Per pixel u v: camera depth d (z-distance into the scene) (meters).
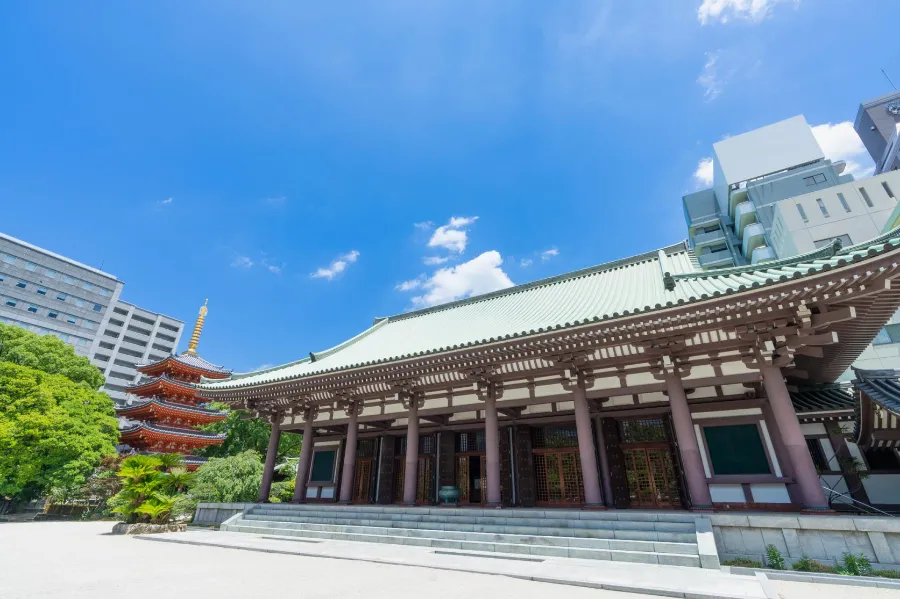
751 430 12.96
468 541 11.81
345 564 9.84
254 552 11.87
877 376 11.90
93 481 29.36
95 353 82.19
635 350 13.80
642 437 15.66
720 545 9.95
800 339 11.34
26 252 75.94
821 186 52.59
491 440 15.13
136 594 7.04
